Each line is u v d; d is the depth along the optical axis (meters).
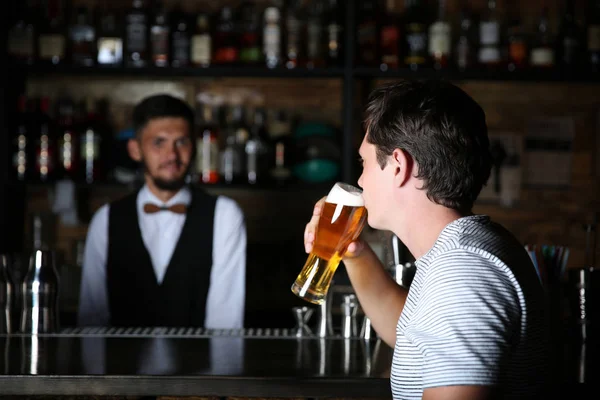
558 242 3.42
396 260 1.79
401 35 3.19
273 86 3.42
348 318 1.76
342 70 3.08
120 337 1.74
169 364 1.43
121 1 3.38
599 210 3.41
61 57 3.12
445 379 0.91
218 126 3.32
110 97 3.41
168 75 3.22
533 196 3.43
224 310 2.61
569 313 1.79
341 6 3.16
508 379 0.96
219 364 1.44
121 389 1.33
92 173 3.17
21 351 1.55
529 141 3.42
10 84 3.16
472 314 0.93
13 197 3.24
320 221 1.33
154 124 2.62
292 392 1.34
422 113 1.08
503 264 0.98
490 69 3.06
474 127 1.09
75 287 3.03
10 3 3.13
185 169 2.66
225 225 2.65
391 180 1.12
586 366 1.47
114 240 2.65
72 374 1.34
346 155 3.08
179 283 2.62
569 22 3.18
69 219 3.33
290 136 3.22
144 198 2.67
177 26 3.24
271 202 3.45
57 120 3.31
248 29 3.14
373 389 1.34
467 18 3.25
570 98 3.41
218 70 3.11
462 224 1.05
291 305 3.21
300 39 3.15
